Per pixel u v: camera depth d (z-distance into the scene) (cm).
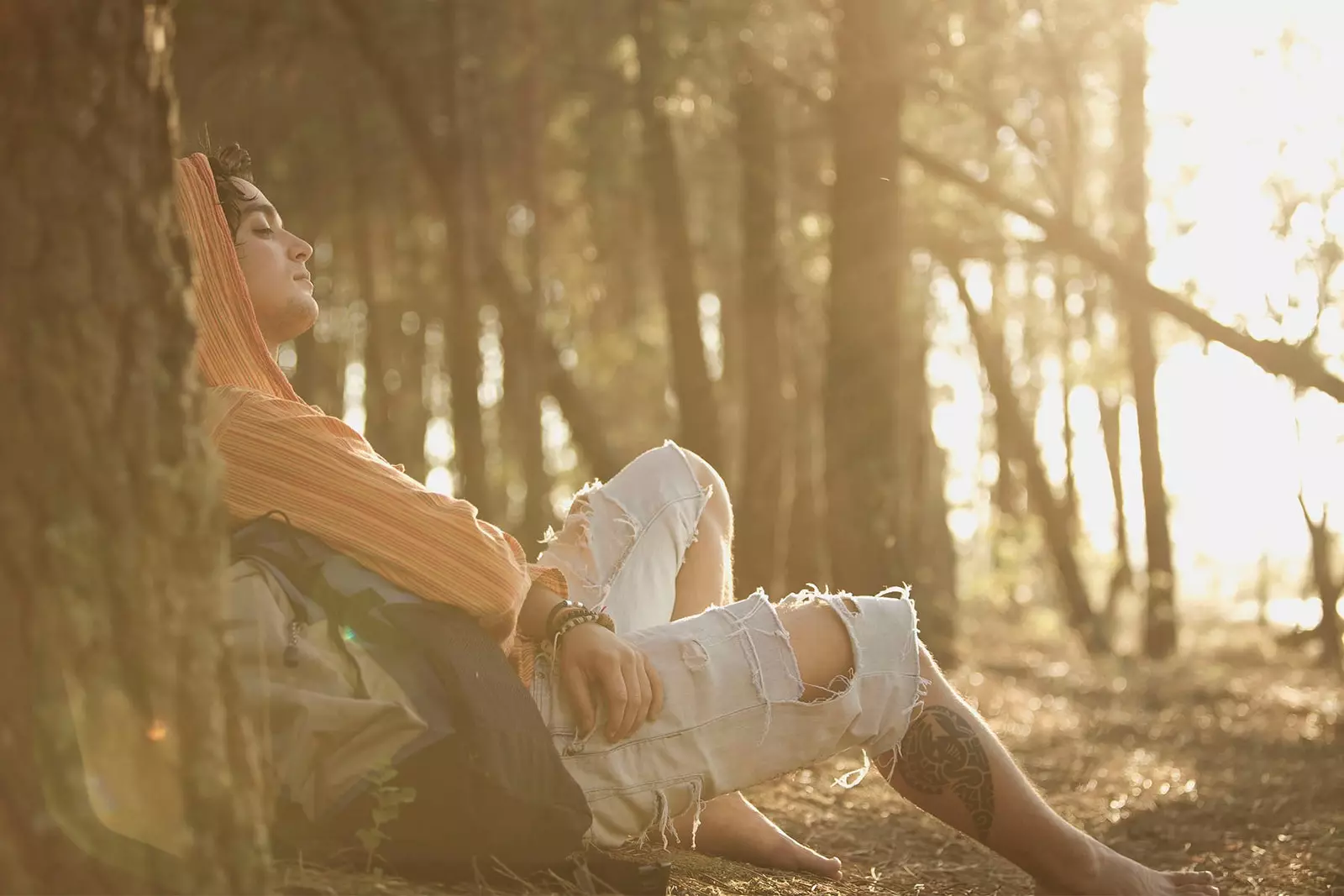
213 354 237
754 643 243
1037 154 916
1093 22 829
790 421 1864
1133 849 400
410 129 1167
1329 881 324
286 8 1103
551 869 222
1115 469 2320
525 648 238
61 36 147
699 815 291
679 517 287
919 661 249
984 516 3052
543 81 1136
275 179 1289
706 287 1939
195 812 150
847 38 834
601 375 1992
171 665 149
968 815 247
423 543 220
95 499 145
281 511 220
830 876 299
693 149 1258
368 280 1808
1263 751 638
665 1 873
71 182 147
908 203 1064
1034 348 2475
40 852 139
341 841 212
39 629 141
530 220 1445
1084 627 1786
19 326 144
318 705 209
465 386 1255
